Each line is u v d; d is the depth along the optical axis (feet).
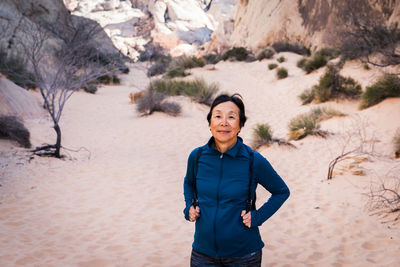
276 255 12.14
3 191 18.02
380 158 21.52
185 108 41.06
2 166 21.16
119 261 11.76
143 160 24.57
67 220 15.35
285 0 90.99
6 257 11.80
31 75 43.04
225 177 6.31
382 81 32.22
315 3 80.38
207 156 6.53
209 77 59.41
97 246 12.99
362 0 62.59
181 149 27.66
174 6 212.84
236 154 6.39
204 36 208.03
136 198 18.12
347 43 46.29
